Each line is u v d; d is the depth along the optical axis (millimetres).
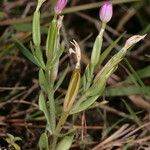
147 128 239
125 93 245
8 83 256
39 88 252
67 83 259
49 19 276
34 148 225
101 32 161
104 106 250
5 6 287
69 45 271
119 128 238
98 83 165
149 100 258
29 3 285
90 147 230
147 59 283
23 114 238
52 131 178
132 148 230
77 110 172
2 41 263
